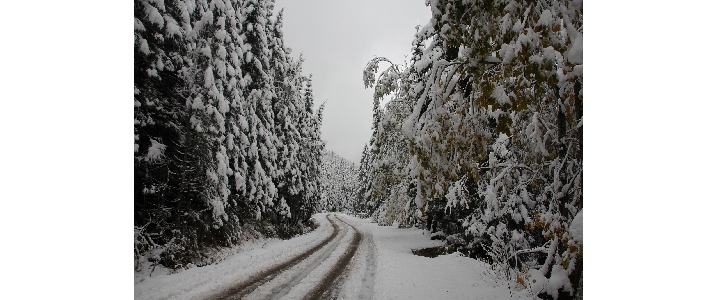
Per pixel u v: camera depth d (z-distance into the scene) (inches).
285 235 846.5
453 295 297.4
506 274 327.9
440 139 207.6
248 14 709.3
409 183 611.8
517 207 366.6
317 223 1370.6
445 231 666.8
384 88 378.3
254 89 675.4
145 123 399.2
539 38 157.6
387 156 597.6
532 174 314.2
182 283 333.4
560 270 237.9
